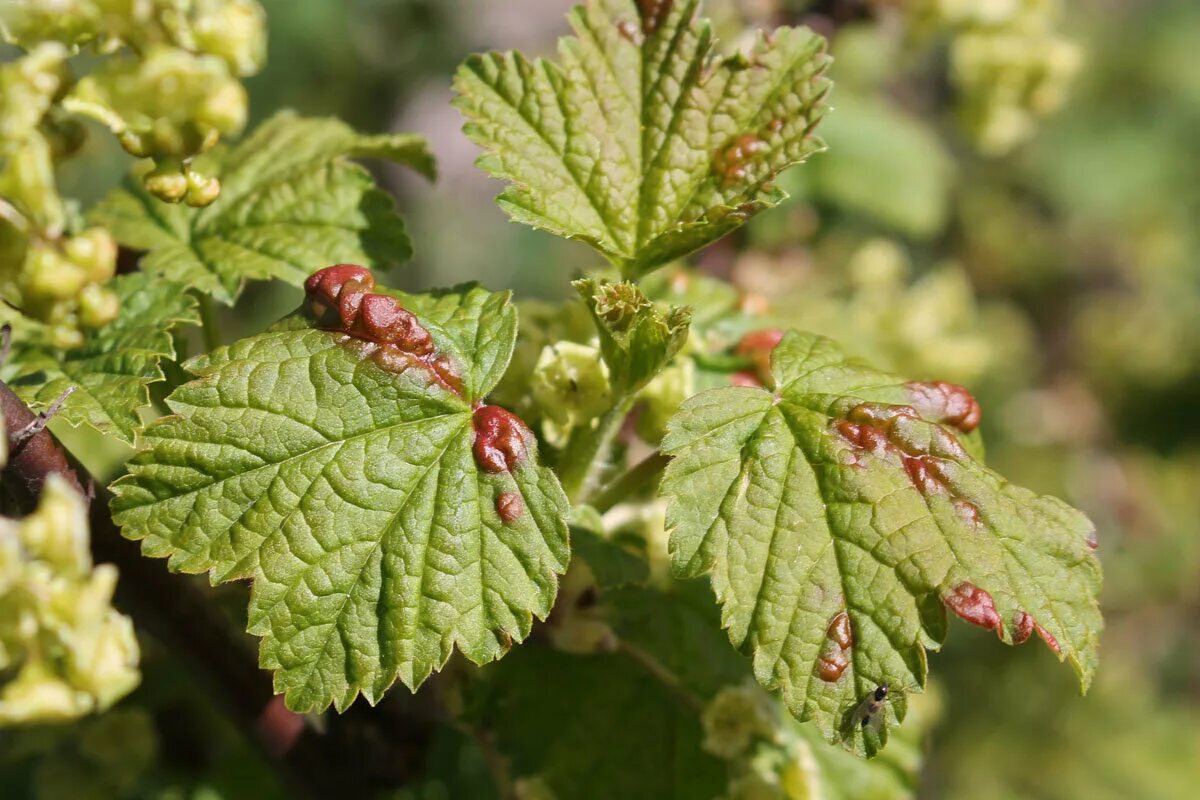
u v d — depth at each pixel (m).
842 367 0.28
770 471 0.27
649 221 0.28
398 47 0.69
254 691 0.29
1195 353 0.81
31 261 0.25
